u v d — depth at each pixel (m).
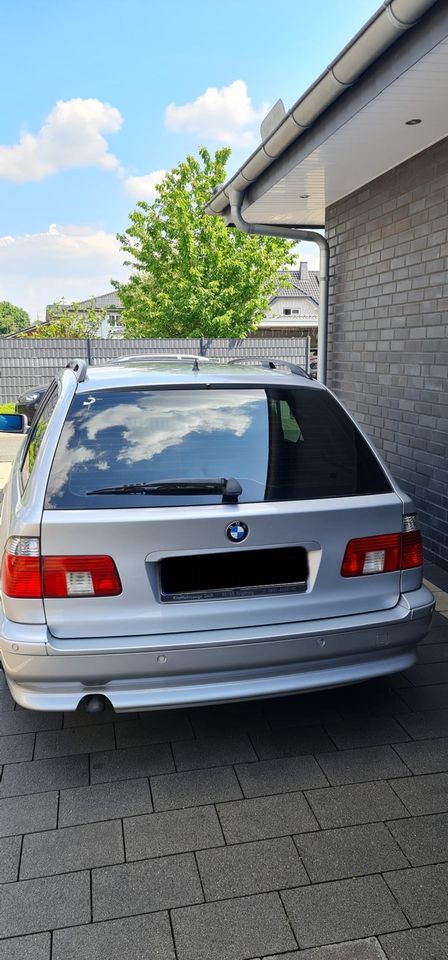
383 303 5.99
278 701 3.25
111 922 2.02
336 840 2.34
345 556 2.64
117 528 2.37
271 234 7.09
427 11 3.03
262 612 2.55
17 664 2.40
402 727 3.03
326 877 2.19
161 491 2.49
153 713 3.14
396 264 5.68
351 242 6.61
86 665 2.39
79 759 2.79
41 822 2.42
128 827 2.40
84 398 2.87
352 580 2.67
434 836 2.36
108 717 3.11
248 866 2.23
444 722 3.07
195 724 3.05
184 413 2.86
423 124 4.42
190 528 2.41
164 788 2.61
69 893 2.12
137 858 2.26
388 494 2.76
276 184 6.09
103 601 2.41
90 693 2.47
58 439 2.66
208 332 25.14
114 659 2.40
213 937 1.97
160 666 2.44
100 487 2.49
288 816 2.46
